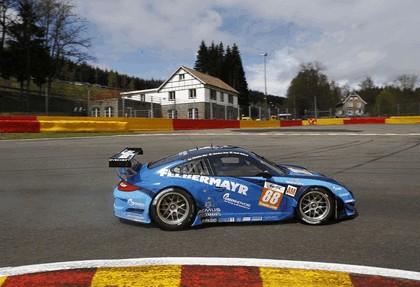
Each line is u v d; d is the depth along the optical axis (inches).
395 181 312.5
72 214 223.3
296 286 124.9
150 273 136.6
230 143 603.8
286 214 197.9
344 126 1160.8
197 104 1920.5
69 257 154.9
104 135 738.8
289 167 226.7
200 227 195.2
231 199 195.6
